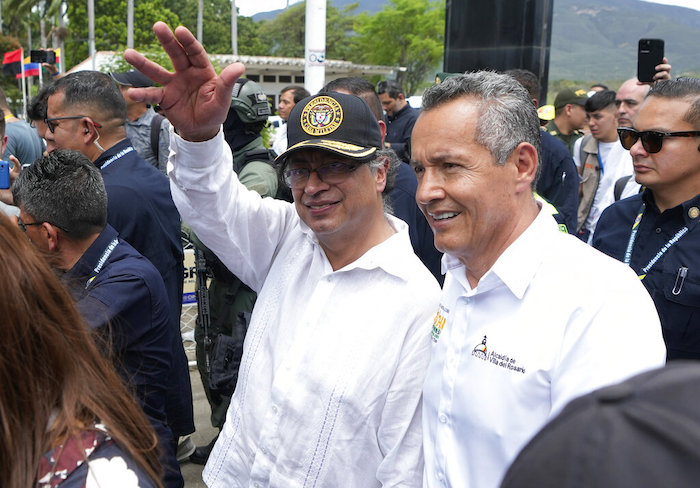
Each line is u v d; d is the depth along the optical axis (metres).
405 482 1.61
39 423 0.91
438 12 46.09
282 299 1.88
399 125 5.68
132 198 2.72
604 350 1.22
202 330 3.31
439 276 3.19
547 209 1.47
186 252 4.23
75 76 2.86
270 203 2.05
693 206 2.14
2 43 35.62
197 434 3.94
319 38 7.50
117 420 1.00
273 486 1.70
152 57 7.62
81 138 2.84
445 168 1.38
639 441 0.39
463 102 1.36
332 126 1.69
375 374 1.64
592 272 1.30
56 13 46.22
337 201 1.70
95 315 1.98
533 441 0.46
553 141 4.04
